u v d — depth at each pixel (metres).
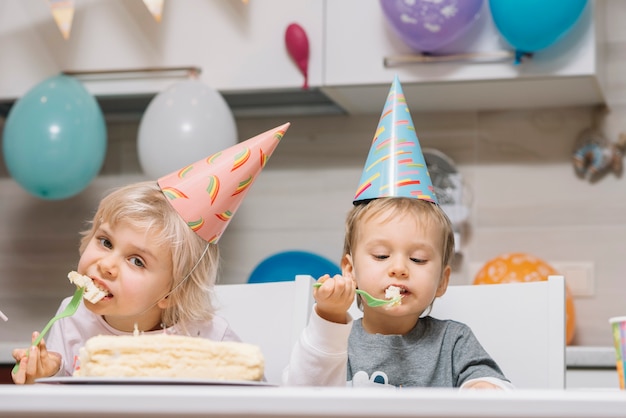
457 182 2.67
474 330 1.55
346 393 0.67
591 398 0.65
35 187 2.48
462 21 2.25
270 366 1.60
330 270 2.51
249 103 2.73
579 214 2.65
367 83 2.41
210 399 0.67
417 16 2.24
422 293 1.43
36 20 2.62
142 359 0.96
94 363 0.95
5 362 2.48
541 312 1.51
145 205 1.36
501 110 2.73
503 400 0.65
